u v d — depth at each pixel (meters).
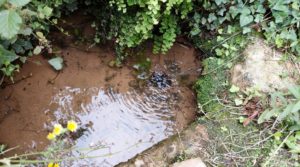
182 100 1.17
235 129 1.04
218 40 1.16
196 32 1.16
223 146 1.02
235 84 1.10
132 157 1.03
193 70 1.22
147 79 1.19
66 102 1.12
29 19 0.94
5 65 0.99
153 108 1.15
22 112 1.07
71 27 1.21
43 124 1.07
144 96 1.16
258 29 1.13
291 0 1.06
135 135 1.09
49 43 1.15
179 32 1.19
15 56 0.92
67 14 1.19
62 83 1.14
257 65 1.10
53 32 1.18
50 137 0.81
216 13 1.13
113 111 1.13
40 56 1.15
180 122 1.13
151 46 1.23
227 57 1.15
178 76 1.21
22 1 0.78
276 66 1.09
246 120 1.04
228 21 1.16
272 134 1.02
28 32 0.92
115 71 1.19
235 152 1.00
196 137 1.04
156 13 0.97
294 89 0.96
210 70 1.15
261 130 1.03
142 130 1.11
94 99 1.14
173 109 1.15
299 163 0.99
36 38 1.08
